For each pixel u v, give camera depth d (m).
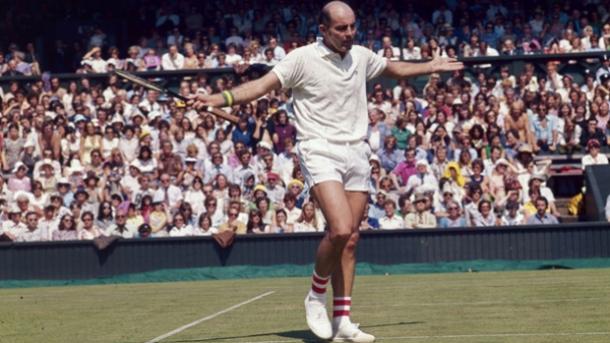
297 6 31.19
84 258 21.92
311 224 21.92
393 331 9.21
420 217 22.08
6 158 26.06
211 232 22.48
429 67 8.88
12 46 30.59
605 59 26.61
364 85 8.55
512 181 22.72
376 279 18.88
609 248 21.14
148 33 32.81
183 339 9.10
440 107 25.58
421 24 30.52
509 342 8.05
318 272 8.42
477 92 26.59
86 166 25.38
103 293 17.73
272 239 21.52
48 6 32.91
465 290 14.86
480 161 23.20
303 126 8.41
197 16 31.86
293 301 13.80
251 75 26.89
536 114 25.62
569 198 25.38
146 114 26.55
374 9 30.78
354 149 8.41
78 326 10.98
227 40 30.06
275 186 23.38
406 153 23.41
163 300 15.15
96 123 26.14
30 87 27.53
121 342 9.03
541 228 21.25
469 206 22.39
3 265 22.08
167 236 21.88
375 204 22.27
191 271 21.53
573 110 25.62
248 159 23.91
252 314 11.84
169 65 28.78
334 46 8.31
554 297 12.93
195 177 23.50
